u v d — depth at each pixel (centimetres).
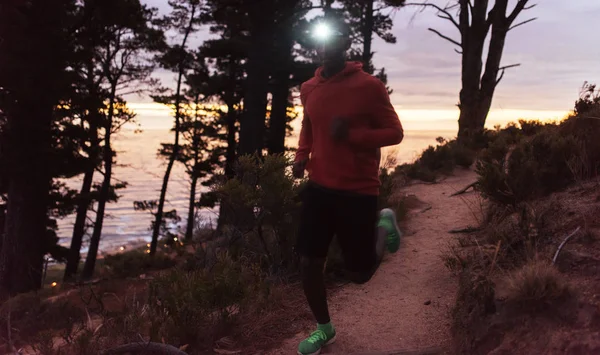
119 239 10712
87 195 2252
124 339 359
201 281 405
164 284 438
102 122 1969
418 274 440
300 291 431
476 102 1448
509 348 244
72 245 2436
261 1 1552
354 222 264
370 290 421
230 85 2961
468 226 541
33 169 1377
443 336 315
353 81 255
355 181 261
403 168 1029
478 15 1420
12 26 1301
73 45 1522
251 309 387
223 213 536
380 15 2630
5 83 1311
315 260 291
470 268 329
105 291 703
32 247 1437
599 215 332
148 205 2873
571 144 448
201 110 3228
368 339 328
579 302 242
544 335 237
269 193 476
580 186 409
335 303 402
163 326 361
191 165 3206
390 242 289
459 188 795
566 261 289
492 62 1445
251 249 516
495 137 1131
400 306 377
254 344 343
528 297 251
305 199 282
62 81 1373
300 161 298
